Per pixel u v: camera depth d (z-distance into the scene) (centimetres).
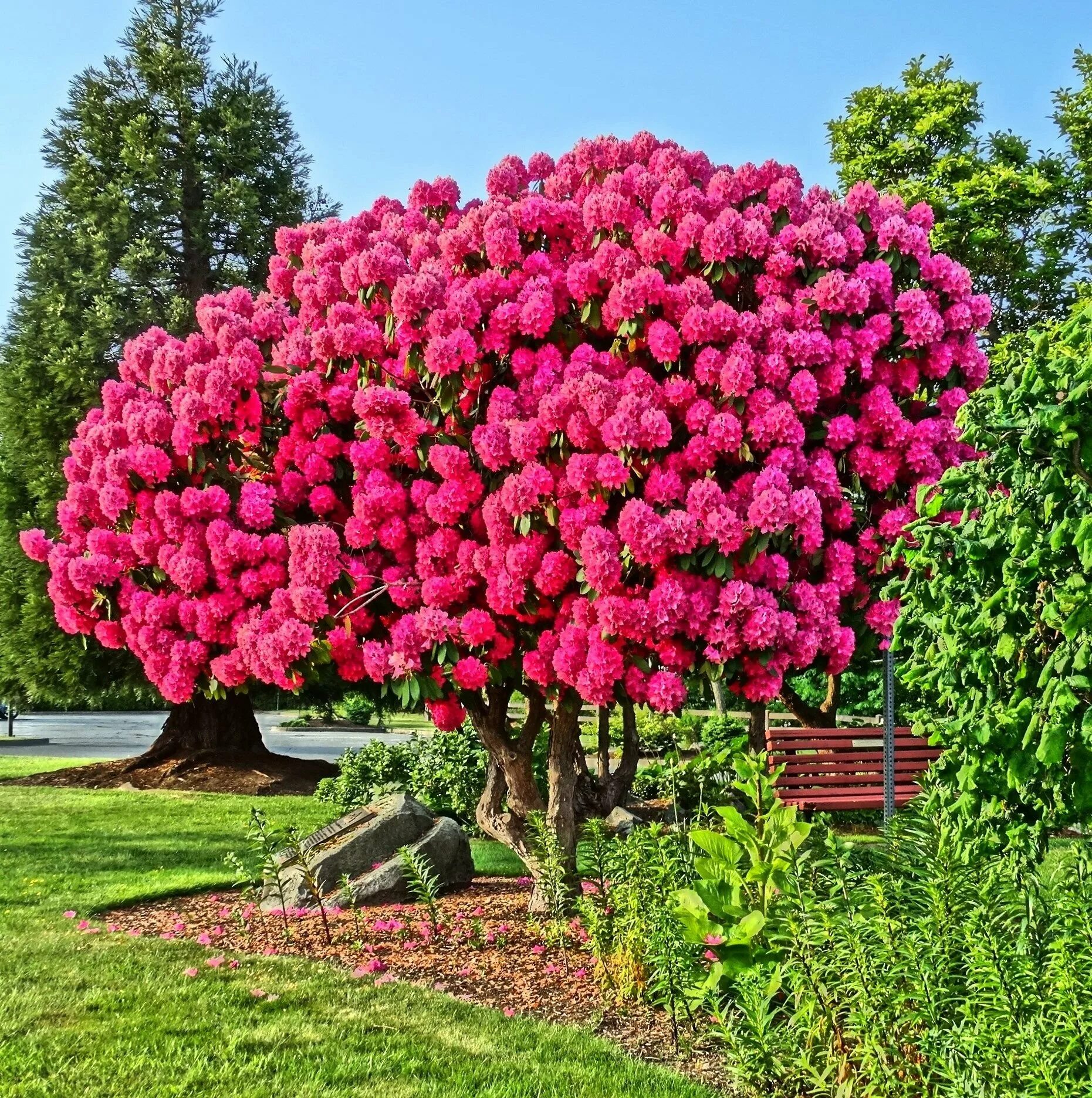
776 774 463
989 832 360
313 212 1920
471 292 543
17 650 1593
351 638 555
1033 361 336
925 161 1900
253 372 584
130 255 1680
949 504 379
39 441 1608
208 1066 388
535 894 614
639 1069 386
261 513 572
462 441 548
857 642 550
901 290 570
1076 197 1841
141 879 746
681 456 500
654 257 538
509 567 504
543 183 673
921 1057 314
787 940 362
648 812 940
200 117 1814
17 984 481
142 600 591
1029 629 339
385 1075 383
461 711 584
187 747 1566
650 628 477
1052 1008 282
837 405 548
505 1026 434
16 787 1369
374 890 656
